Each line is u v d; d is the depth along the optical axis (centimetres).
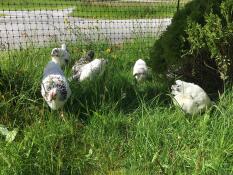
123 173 130
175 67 170
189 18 163
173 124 145
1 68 165
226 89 164
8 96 155
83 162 133
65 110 158
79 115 158
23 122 148
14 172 122
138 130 141
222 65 160
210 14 158
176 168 126
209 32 156
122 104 165
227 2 157
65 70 200
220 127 136
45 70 165
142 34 282
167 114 150
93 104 157
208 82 171
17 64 174
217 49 157
